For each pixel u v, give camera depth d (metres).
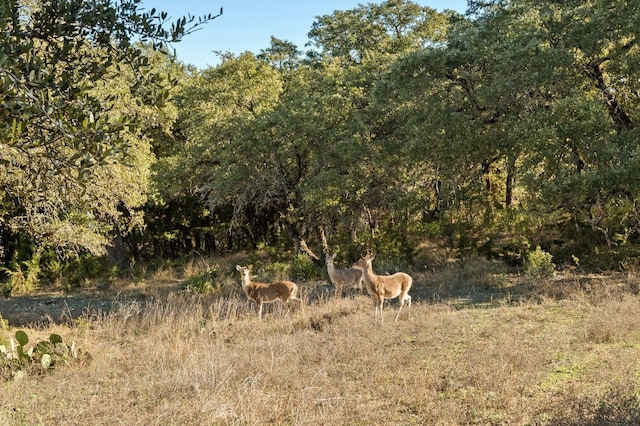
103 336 10.80
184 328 10.88
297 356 8.03
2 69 3.49
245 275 12.60
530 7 15.73
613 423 4.92
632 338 8.12
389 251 19.77
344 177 18.17
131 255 27.31
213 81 21.00
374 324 10.23
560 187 13.44
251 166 19.05
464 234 20.27
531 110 14.87
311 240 23.64
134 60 4.88
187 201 26.52
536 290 13.48
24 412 6.18
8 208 15.80
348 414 5.74
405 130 18.16
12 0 4.30
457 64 15.52
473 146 15.27
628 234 16.73
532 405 5.67
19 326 12.52
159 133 23.11
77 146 3.86
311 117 18.30
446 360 7.59
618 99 15.59
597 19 13.61
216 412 5.70
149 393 6.80
